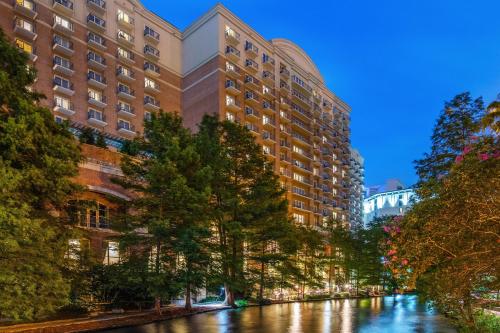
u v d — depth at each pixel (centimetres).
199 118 6469
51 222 1845
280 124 7444
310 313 2931
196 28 6812
